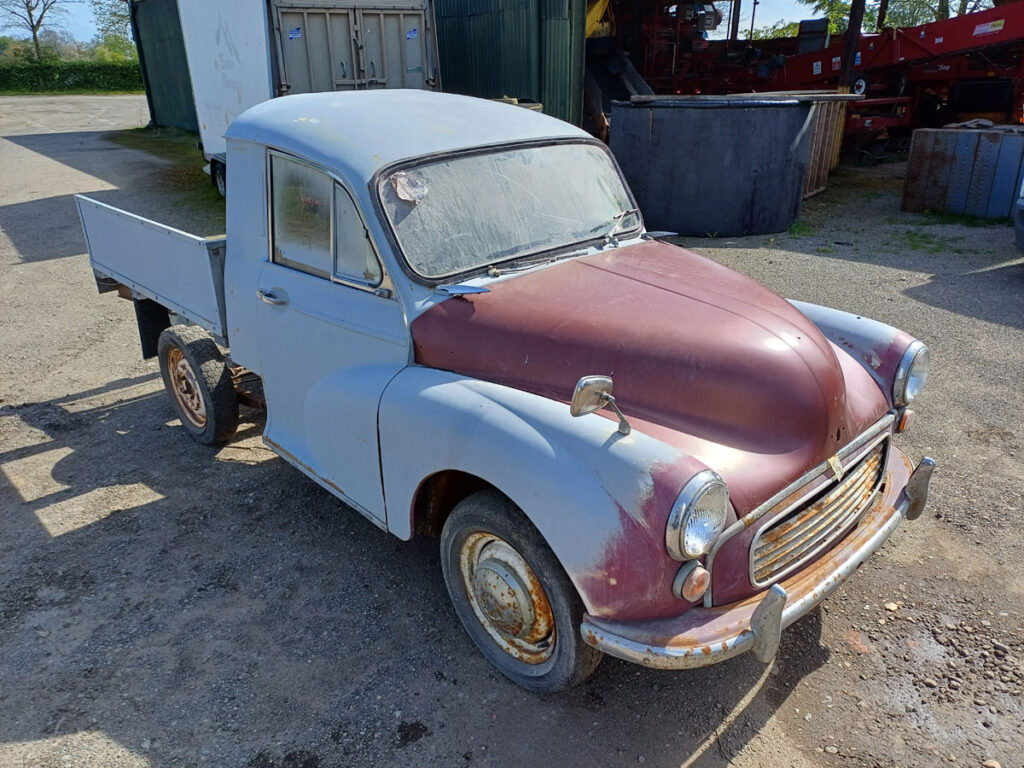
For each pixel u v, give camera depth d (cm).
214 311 434
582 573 241
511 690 301
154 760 272
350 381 329
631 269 331
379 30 1125
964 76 1530
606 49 1528
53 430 529
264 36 1035
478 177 344
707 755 272
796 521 264
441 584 364
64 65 4253
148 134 2195
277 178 362
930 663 310
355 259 329
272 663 316
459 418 276
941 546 377
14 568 379
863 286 780
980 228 1014
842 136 1492
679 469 231
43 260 957
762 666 312
